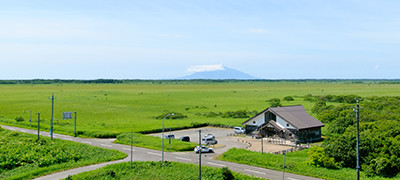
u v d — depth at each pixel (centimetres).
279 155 5141
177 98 18188
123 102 15875
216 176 4109
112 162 4962
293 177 4169
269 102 15150
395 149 4259
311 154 4625
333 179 4066
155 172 4369
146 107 14050
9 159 4931
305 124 7138
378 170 4119
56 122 9388
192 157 5394
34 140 6388
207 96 19462
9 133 7081
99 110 12862
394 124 5900
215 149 6197
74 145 6178
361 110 8444
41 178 4181
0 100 15988
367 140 4447
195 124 9450
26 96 18262
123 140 6806
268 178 4116
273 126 7275
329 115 9188
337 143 4578
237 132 8281
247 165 4841
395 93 18912
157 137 7100
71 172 4444
